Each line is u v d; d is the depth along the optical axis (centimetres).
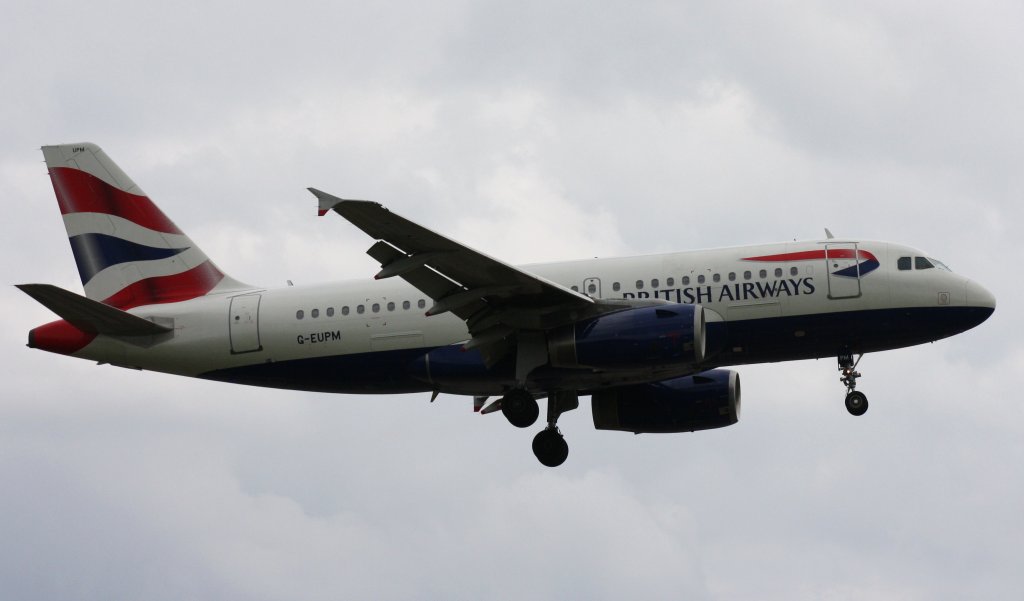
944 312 10294
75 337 11325
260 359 11175
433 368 10594
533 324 10106
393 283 11069
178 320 11312
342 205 8519
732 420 11338
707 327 10312
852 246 10494
